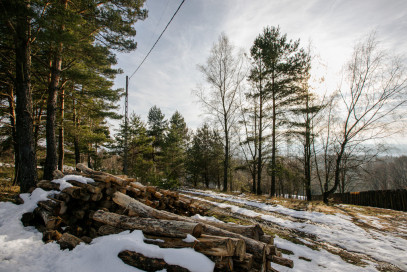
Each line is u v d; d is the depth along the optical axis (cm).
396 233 676
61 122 1155
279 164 1526
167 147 2508
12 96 1020
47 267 272
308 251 503
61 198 409
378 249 527
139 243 270
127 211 392
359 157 1282
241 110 1788
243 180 2898
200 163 2409
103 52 834
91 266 257
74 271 251
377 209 1149
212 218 671
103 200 444
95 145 2227
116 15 742
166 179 1329
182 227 278
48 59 869
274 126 1527
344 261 455
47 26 570
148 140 2223
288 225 699
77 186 443
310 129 1409
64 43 622
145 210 362
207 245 248
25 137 611
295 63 1401
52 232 358
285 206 986
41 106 1158
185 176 2602
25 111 617
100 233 350
